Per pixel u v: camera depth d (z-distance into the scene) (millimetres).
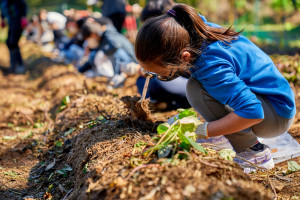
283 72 4492
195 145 1704
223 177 1616
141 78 3756
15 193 2303
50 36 10219
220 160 1716
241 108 1783
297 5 8250
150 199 1443
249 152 2146
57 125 3426
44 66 7586
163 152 1730
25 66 8164
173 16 1841
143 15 3477
